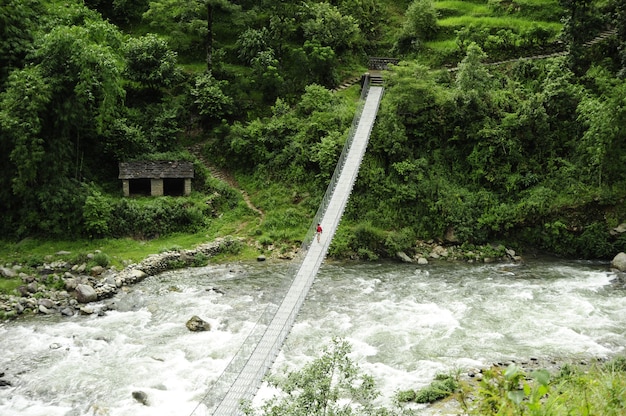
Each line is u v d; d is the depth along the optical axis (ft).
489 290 124.88
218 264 141.69
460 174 164.14
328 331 103.55
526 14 214.90
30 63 141.79
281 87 191.11
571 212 152.87
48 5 159.84
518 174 159.33
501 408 29.89
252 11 191.93
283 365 89.51
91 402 80.28
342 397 76.84
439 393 78.79
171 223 151.64
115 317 109.60
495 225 152.87
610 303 116.47
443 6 227.61
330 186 138.21
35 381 85.76
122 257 135.44
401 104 165.78
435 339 100.12
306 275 108.47
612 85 166.81
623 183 152.87
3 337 100.27
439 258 148.15
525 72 187.21
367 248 149.28
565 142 162.09
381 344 98.27
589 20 173.68
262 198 164.45
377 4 232.32
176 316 109.91
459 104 166.30
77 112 141.38
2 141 135.13
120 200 150.30
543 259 149.38
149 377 86.79
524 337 100.83
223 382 76.64
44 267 126.11
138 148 163.73
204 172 168.14
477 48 171.42
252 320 108.06
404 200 157.48
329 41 201.36
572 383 41.75
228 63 202.08
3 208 140.26
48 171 140.46
